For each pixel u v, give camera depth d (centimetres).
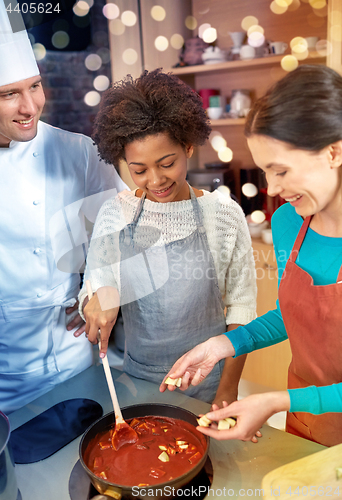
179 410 91
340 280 89
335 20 184
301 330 96
